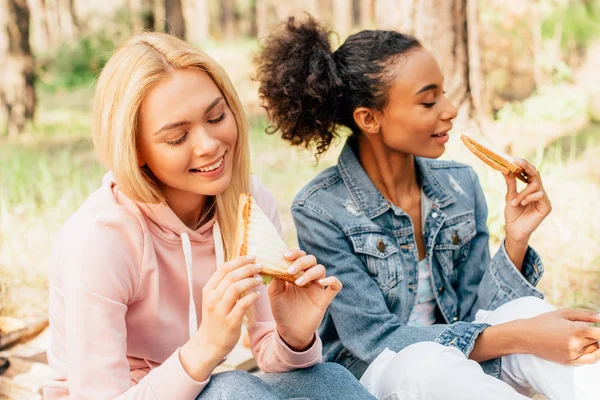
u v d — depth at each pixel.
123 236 1.67
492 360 1.93
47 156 6.27
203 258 1.83
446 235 2.21
